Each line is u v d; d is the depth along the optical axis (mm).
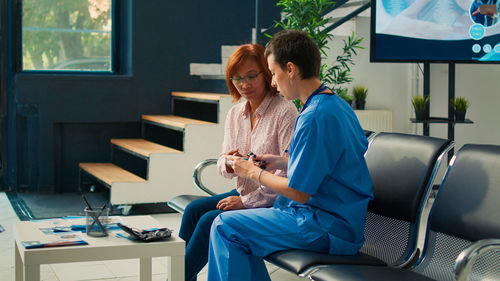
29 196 5211
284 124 2465
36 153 5348
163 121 5094
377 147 2303
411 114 6055
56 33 5504
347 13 5699
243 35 6000
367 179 2074
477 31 4219
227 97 4773
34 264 1981
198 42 5805
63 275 3008
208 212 2469
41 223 2412
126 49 5672
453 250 1951
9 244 3592
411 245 2064
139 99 5590
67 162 5508
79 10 5570
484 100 5605
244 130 2686
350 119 2031
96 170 5066
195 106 5809
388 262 2113
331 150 1949
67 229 2285
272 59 2076
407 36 4211
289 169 1991
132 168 5617
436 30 4215
